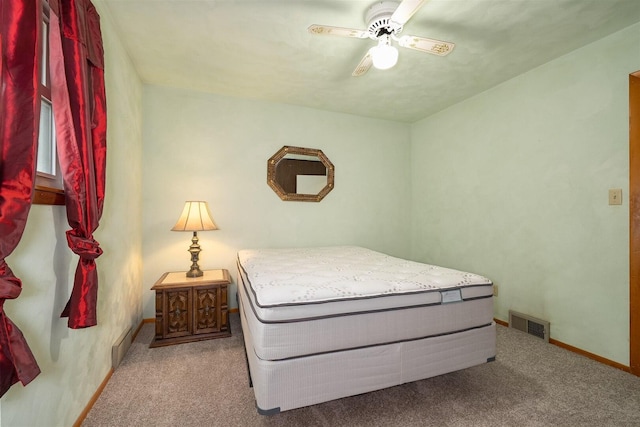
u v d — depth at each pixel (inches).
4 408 32.2
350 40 76.8
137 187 93.8
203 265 109.4
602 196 75.2
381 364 51.7
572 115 81.7
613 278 72.8
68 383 46.1
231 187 113.7
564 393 59.7
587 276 77.9
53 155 45.6
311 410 54.0
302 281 56.8
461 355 58.6
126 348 76.9
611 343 72.5
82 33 45.4
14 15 30.1
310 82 101.5
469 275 64.7
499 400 57.2
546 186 88.2
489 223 107.0
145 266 102.3
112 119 68.6
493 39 75.9
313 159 127.5
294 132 124.0
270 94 112.3
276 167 120.7
